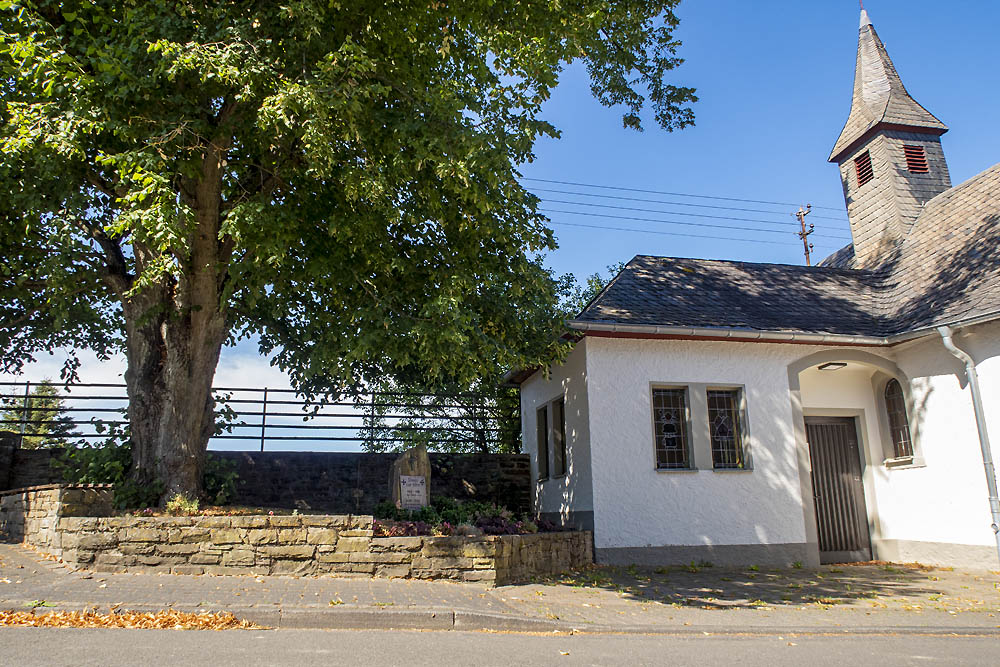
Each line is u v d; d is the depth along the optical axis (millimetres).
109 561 8859
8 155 8672
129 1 8812
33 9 9008
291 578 8945
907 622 7750
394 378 16109
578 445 13078
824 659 5965
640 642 6574
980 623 7781
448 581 9266
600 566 11773
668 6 14312
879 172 18234
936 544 12836
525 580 9938
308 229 10625
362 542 9273
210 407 11359
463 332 9430
